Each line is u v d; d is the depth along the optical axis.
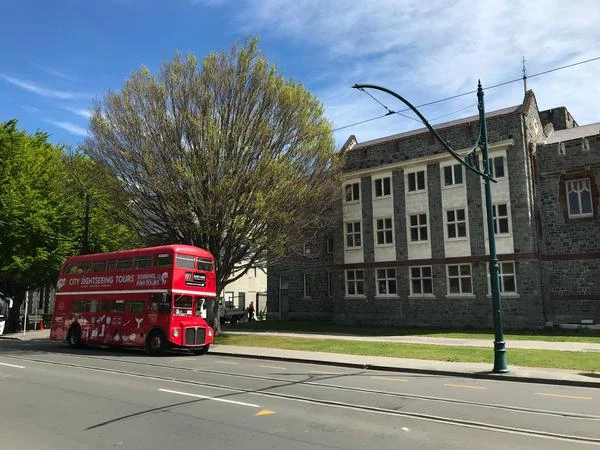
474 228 31.16
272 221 26.20
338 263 36.72
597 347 20.52
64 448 7.14
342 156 32.25
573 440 7.61
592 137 29.55
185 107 25.56
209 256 23.47
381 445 7.27
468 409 9.91
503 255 29.94
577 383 13.22
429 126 14.95
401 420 8.89
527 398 11.21
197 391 11.91
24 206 34.94
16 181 36.19
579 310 28.77
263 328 34.78
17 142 37.91
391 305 33.97
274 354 20.73
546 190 30.67
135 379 13.98
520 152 29.86
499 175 30.56
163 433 7.95
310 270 40.88
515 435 7.89
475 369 15.63
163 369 16.47
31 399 10.89
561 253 29.70
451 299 31.59
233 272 29.41
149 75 26.27
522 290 29.19
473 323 30.61
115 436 7.78
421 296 32.78
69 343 26.06
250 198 25.59
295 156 27.08
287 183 25.80
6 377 14.38
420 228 33.44
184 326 21.83
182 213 25.55
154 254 22.92
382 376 15.02
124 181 26.47
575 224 29.48
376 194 35.59
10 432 8.04
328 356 19.70
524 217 29.44
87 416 9.16
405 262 33.69
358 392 11.93
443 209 32.50
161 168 25.11
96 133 26.70
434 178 33.06
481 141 16.47
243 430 8.14
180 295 22.02
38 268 35.66
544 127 35.38
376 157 35.75
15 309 39.41
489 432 8.07
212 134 24.81
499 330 15.09
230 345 24.62
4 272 35.59
